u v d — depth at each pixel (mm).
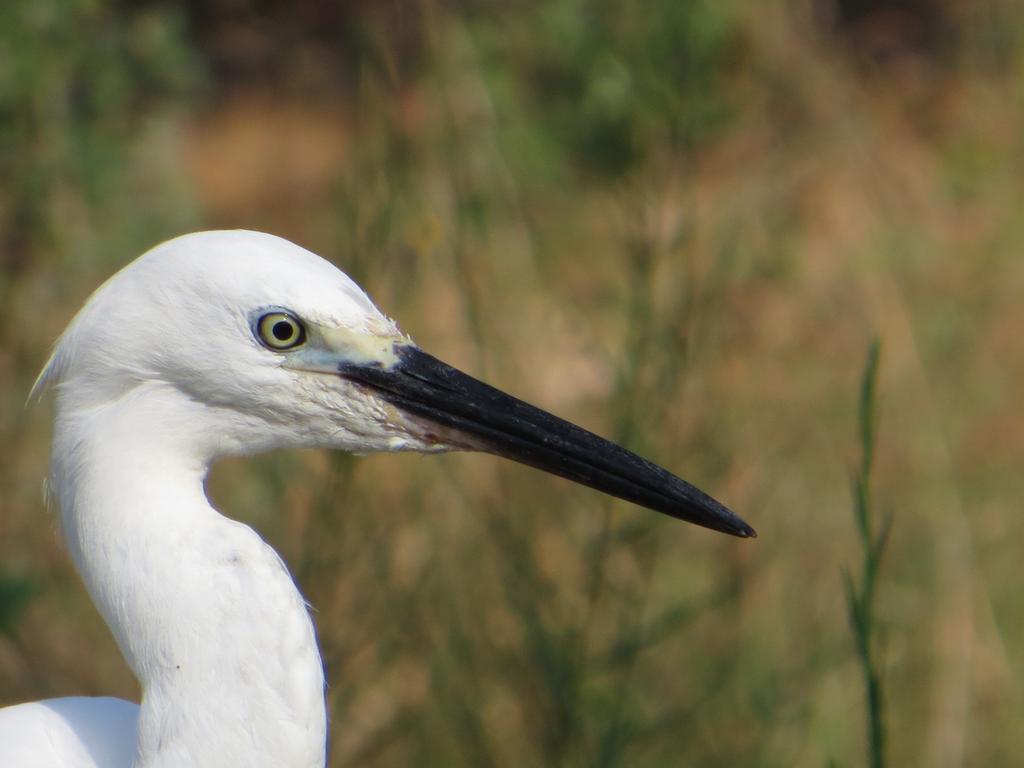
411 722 7137
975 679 8250
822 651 7949
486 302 8516
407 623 7141
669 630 6973
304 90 16578
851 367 10633
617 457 5016
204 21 16562
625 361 7996
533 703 6930
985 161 12953
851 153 12617
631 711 6988
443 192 8367
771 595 8438
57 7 9617
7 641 7480
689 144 8078
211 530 4543
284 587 4508
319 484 7297
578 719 6652
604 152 9352
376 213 6930
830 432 9945
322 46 16734
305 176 15336
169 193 10664
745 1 11547
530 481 7355
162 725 4387
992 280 11586
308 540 6641
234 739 4371
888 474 9680
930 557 8938
